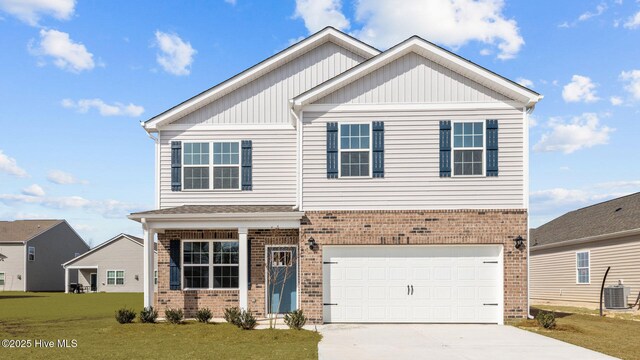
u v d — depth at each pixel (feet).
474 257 56.59
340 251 57.00
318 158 57.11
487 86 57.21
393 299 56.54
